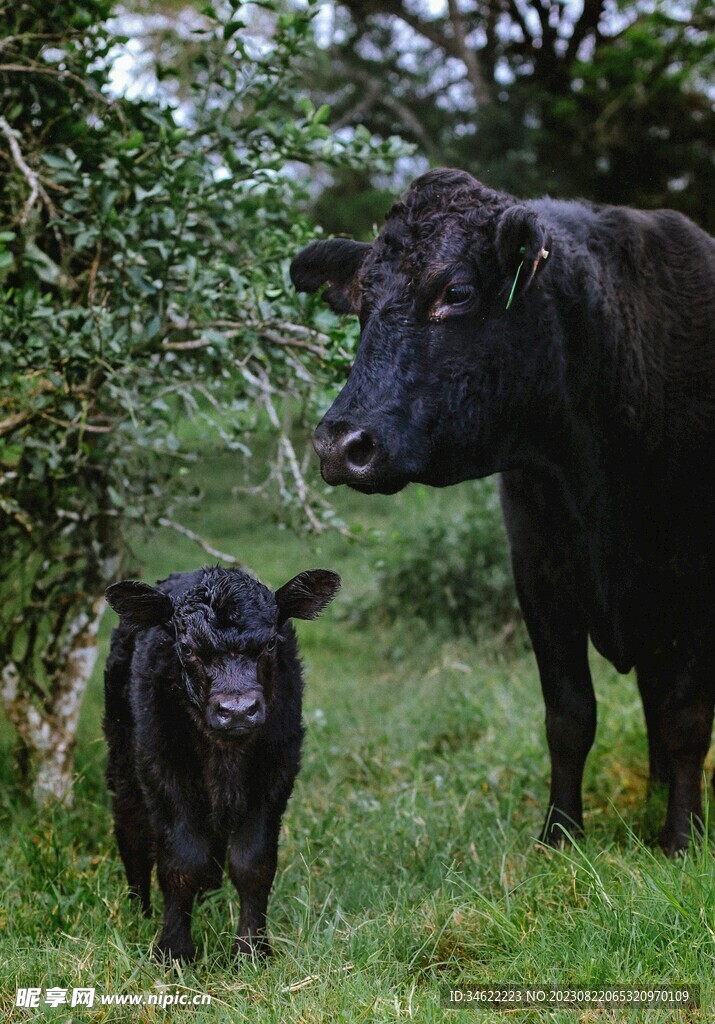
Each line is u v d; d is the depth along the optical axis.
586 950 3.41
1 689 5.73
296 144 5.16
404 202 3.94
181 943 3.75
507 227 3.73
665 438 4.46
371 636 9.23
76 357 4.75
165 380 5.25
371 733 6.64
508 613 8.78
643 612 4.64
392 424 3.78
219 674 3.58
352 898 4.03
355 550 11.07
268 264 5.13
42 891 4.27
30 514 5.71
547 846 4.34
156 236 5.15
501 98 15.59
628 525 4.48
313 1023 3.15
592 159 14.94
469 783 5.48
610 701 6.56
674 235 4.77
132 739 4.18
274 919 3.97
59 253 5.73
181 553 11.45
